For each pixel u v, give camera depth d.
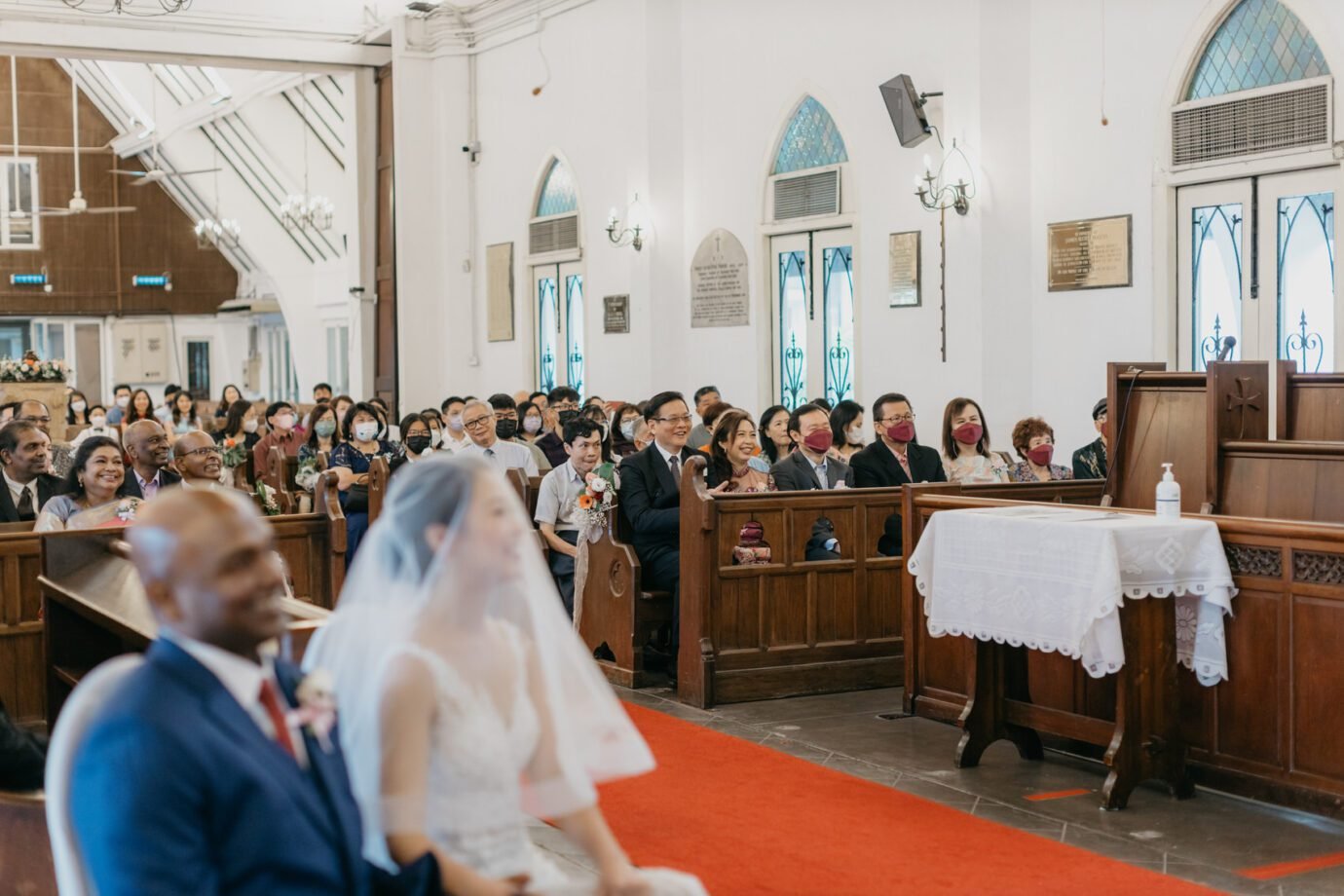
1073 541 4.93
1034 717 5.50
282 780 2.02
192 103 23.28
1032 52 10.20
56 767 2.04
